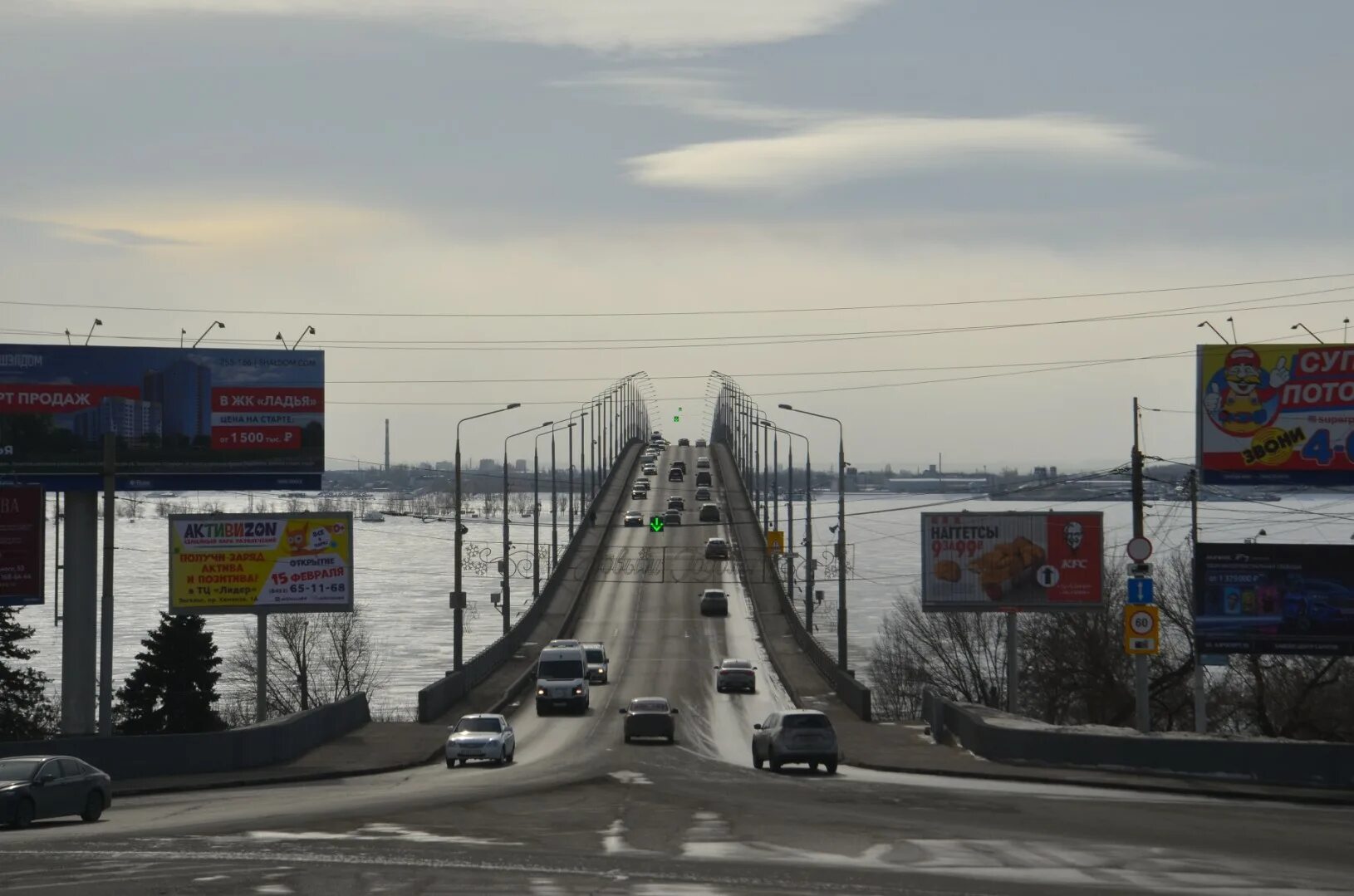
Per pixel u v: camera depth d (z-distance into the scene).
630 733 107.31
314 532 107.75
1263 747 66.19
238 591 106.69
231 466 115.38
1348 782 63.22
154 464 114.00
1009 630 109.12
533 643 178.00
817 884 37.62
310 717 96.50
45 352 112.56
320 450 116.88
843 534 140.12
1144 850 44.44
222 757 82.31
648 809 57.31
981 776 75.19
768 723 85.88
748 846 45.53
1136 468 83.19
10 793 54.22
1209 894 36.25
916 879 38.78
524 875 39.16
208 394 115.25
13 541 99.75
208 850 44.44
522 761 94.69
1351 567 90.25
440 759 95.31
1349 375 95.81
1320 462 95.94
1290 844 46.00
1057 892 36.53
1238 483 96.25
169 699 151.38
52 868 40.59
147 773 77.69
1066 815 54.38
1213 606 90.75
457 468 135.50
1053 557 109.06
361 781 80.44
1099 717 133.88
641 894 35.94
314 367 117.12
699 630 187.62
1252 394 96.31
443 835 48.69
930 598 109.12
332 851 44.22
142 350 114.31
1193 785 66.12
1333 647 90.19
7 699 139.12
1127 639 82.19
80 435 112.94
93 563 114.81
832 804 59.25
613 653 172.12
